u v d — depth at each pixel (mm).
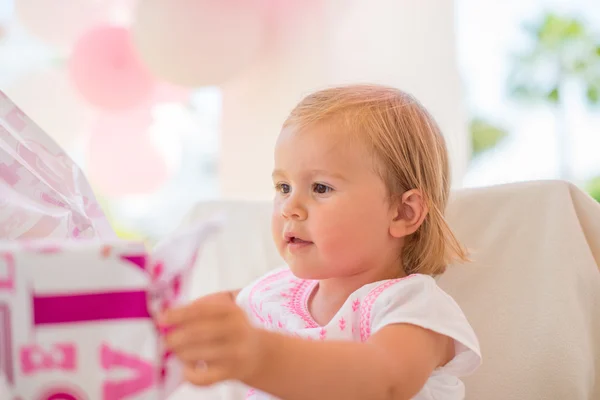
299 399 492
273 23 1984
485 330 819
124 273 393
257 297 856
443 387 697
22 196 634
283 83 1994
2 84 2256
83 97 2107
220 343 410
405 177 759
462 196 875
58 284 386
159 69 1879
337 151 724
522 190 842
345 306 733
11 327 384
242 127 2098
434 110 1724
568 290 778
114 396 386
